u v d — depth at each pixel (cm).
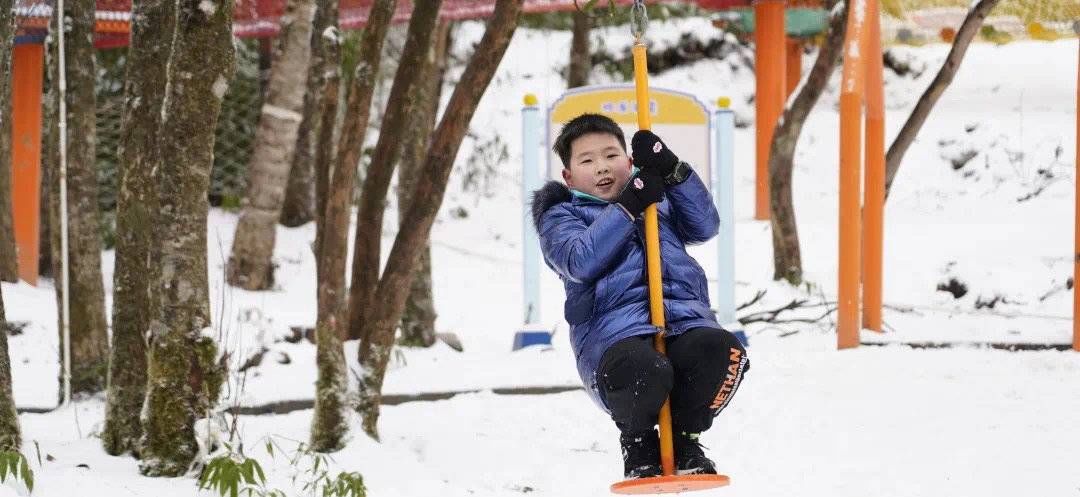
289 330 2689
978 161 4262
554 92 4925
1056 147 4228
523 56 5147
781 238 3325
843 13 3147
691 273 1182
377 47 1714
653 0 3981
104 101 4053
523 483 1625
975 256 3475
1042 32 2959
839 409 1989
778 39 4012
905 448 1734
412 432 1920
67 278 2191
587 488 1608
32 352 2681
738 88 4962
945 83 2927
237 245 3372
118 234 1638
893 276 3481
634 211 1114
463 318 3303
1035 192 4066
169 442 1456
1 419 1438
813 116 4850
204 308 1480
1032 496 1489
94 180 2241
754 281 3459
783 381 2220
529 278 2792
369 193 1841
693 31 5050
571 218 1173
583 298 1157
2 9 1512
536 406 2148
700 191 1173
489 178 4612
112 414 1611
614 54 4997
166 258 1461
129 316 1623
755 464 1698
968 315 3038
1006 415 1906
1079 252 2505
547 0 3516
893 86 4803
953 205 4078
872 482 1571
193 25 1429
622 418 1101
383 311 1753
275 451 1623
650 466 1107
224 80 1445
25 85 3356
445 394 2241
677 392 1123
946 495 1504
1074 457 1648
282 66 3372
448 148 1722
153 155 1625
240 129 4222
